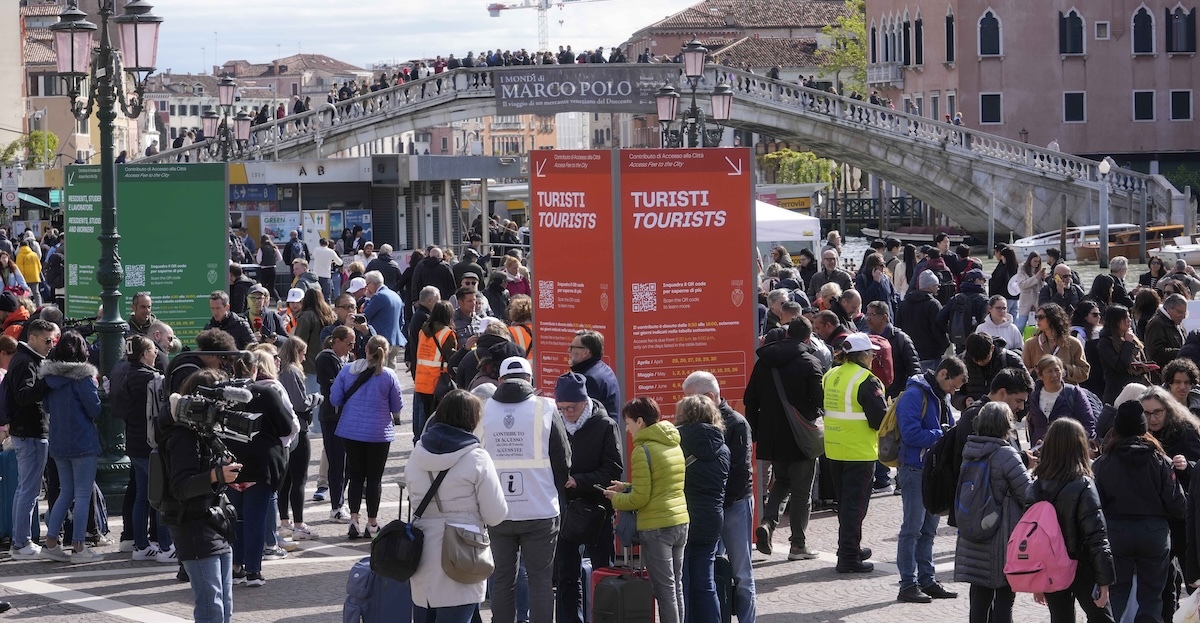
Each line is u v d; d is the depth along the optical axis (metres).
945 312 24.12
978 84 88.06
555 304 15.32
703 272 15.09
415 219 53.62
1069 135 88.12
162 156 63.31
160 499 11.20
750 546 13.33
